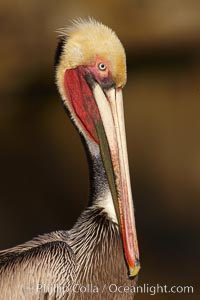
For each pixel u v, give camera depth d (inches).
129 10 708.0
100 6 695.7
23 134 724.7
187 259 548.4
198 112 701.3
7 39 701.9
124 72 276.5
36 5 689.0
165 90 729.0
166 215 602.5
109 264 281.6
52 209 633.6
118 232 280.8
